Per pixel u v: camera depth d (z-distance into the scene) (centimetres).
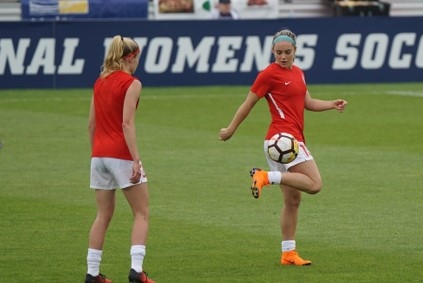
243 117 3142
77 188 4544
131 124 2777
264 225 3784
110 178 2852
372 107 7700
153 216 3944
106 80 2827
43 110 7456
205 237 3575
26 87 8788
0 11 10469
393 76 9338
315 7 11044
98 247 2855
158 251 3350
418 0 11281
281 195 4403
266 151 3125
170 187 4569
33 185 4622
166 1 9869
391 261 3189
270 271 3069
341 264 3155
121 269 3102
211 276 3009
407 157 5419
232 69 9100
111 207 2880
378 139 6103
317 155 5503
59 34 8788
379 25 9262
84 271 3078
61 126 6631
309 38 9162
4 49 8719
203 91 8706
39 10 9569
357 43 9244
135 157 2778
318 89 8856
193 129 6531
